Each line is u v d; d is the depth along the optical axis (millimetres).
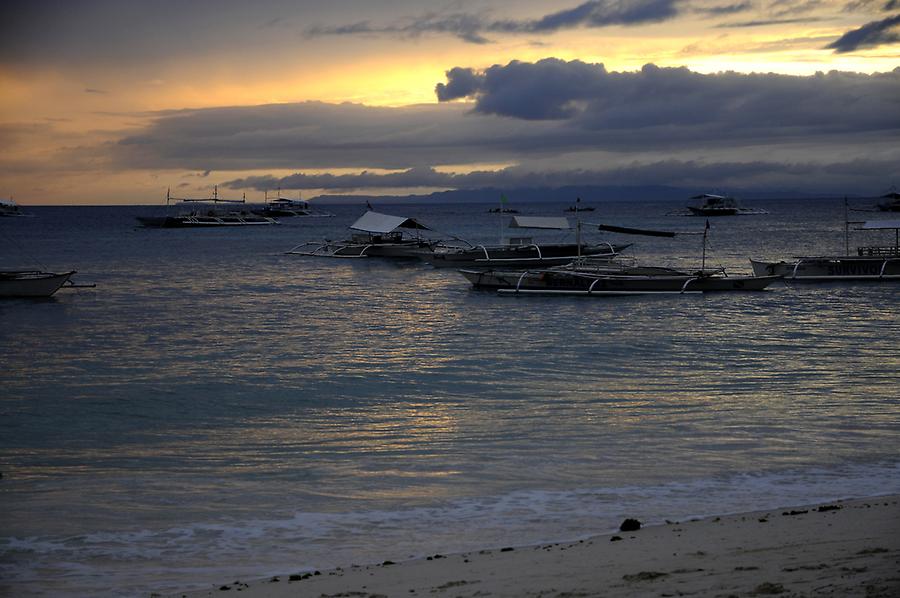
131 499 17375
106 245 129500
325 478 18734
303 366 34219
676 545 12641
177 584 12820
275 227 194500
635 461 19625
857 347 37500
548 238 143375
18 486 18406
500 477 18531
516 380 30781
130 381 31281
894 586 9312
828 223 196250
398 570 12352
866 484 17484
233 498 17359
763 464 19156
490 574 11625
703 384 29422
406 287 67938
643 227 179000
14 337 42656
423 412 25703
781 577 10188
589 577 11000
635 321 47156
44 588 12773
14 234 166250
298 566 13523
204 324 47406
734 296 58219
